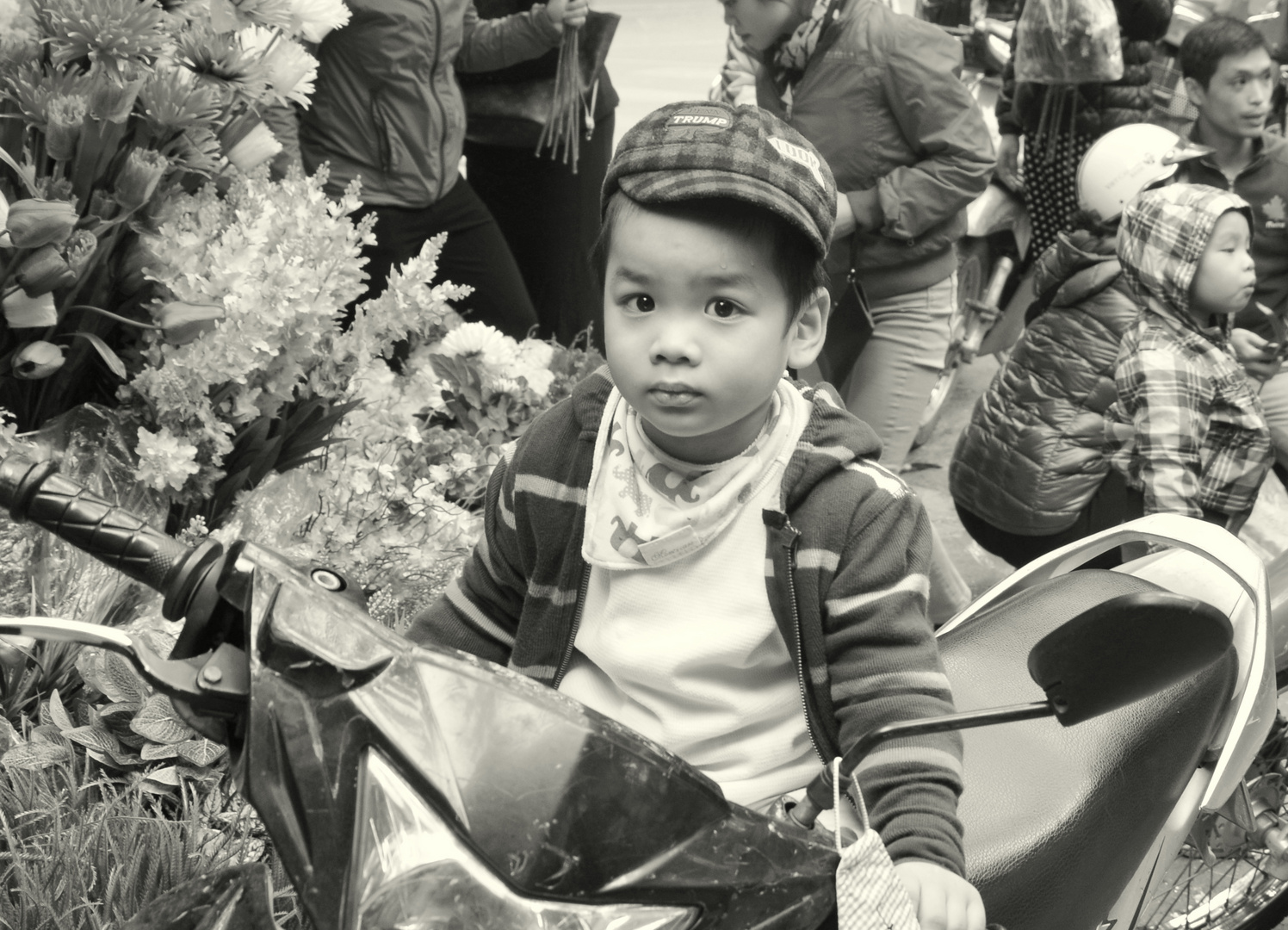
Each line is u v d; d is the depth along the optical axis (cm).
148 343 254
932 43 334
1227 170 404
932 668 134
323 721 96
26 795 198
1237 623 191
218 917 103
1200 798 181
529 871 91
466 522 279
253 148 271
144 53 236
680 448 139
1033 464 331
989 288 498
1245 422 294
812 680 139
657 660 141
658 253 124
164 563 103
